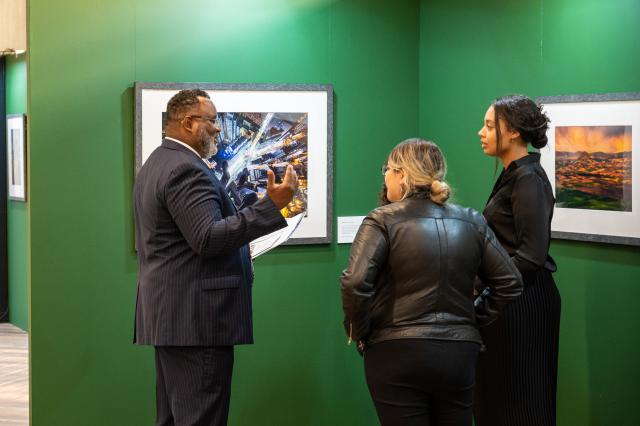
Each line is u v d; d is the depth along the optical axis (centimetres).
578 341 421
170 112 344
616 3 397
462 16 472
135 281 440
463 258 311
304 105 465
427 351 302
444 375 304
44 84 420
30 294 423
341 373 486
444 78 484
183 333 329
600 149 406
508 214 358
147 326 336
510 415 369
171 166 329
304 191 469
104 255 434
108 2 429
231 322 336
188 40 443
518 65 444
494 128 362
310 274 476
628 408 398
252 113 455
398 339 304
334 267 481
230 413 465
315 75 471
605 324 409
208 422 334
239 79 454
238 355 465
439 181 316
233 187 452
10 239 894
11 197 879
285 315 472
